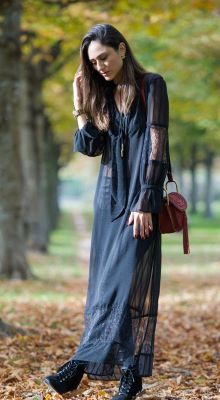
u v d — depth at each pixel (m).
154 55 38.19
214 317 19.31
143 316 8.27
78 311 20.58
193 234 80.56
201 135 67.06
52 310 20.66
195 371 11.70
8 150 28.81
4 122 28.47
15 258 29.70
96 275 8.55
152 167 8.18
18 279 29.45
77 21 29.41
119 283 8.27
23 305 21.77
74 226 98.00
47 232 57.81
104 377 8.40
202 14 37.75
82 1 26.72
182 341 15.12
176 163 105.38
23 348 13.01
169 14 28.14
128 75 8.39
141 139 8.37
